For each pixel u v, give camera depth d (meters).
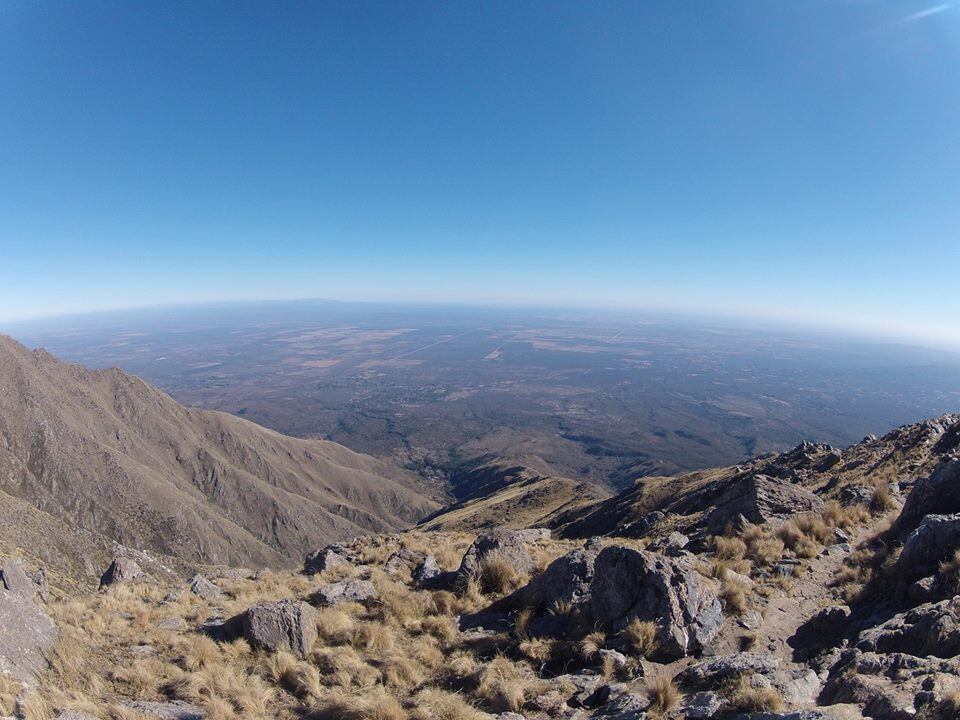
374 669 11.77
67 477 173.00
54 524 114.69
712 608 11.91
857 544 16.41
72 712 9.02
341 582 17.05
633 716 8.45
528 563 18.08
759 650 10.75
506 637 12.77
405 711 9.84
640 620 11.30
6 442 173.50
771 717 7.36
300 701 10.90
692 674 9.62
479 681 10.67
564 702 9.65
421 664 12.02
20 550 55.88
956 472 15.15
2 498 112.12
